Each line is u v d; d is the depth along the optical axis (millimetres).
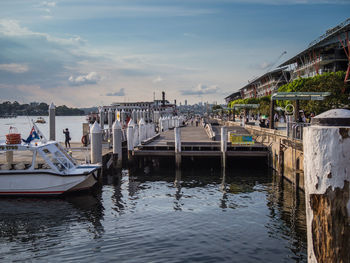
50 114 26547
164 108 133000
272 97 24219
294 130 20266
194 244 10914
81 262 9727
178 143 26797
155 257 9906
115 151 25312
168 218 13750
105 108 124562
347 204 3266
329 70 70375
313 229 3467
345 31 58125
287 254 10188
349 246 3293
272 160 26953
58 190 17281
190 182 21906
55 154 18375
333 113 3512
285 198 17312
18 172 17094
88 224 13125
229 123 68625
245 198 17328
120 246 10828
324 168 3316
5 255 10336
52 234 12070
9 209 15234
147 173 25656
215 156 28812
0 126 99125
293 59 83875
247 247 10688
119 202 16500
